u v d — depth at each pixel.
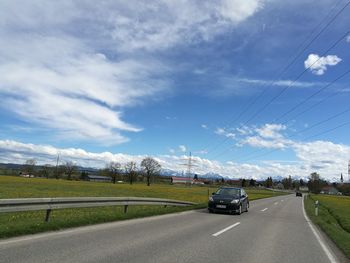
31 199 11.72
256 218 21.28
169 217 18.36
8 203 10.85
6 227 10.54
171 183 179.12
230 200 22.84
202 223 16.45
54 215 16.33
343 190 174.12
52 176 157.38
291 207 37.09
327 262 9.33
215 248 10.20
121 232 11.99
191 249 9.78
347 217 27.77
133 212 17.91
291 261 9.12
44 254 7.99
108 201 16.58
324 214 30.66
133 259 8.09
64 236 10.45
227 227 15.53
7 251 8.06
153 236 11.59
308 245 12.02
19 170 162.00
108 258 8.03
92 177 174.00
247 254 9.63
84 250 8.68
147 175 153.50
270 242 12.09
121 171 154.88
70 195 34.88
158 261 8.07
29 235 10.27
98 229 12.33
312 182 171.38
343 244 12.32
